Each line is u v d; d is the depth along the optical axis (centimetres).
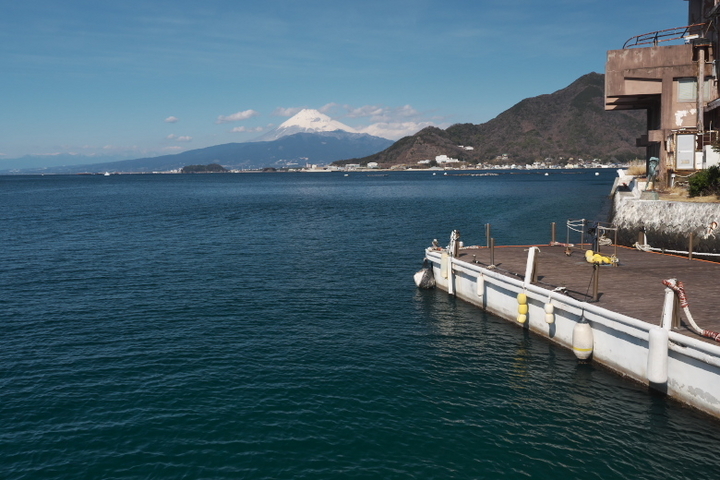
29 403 1524
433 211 7588
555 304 1823
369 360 1842
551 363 1748
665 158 3897
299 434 1351
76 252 4216
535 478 1163
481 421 1409
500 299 2255
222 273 3350
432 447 1288
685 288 1914
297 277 3225
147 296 2758
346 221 6506
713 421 1293
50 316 2388
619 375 1595
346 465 1219
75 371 1753
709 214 2681
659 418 1363
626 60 4006
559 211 6875
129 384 1650
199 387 1627
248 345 2003
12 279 3177
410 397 1552
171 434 1354
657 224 2972
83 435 1352
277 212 8075
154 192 15850
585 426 1360
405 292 2823
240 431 1366
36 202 10925
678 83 3919
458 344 1972
